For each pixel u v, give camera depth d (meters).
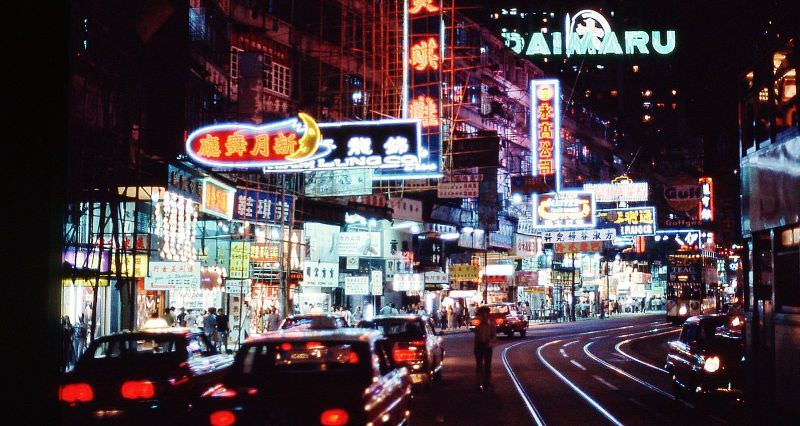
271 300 36.84
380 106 37.62
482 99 63.38
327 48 41.44
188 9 25.52
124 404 10.95
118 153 20.97
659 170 107.06
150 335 12.34
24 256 3.22
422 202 49.38
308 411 7.55
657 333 53.03
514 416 14.67
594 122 98.19
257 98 33.22
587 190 46.22
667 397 17.64
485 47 63.94
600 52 50.75
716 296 58.84
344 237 40.34
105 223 19.34
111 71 21.77
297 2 40.09
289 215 31.83
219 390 7.98
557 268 81.88
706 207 42.06
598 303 100.31
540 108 44.59
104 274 20.75
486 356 19.11
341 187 30.89
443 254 59.53
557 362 29.12
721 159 38.09
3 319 3.18
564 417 14.47
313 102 37.88
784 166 11.47
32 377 3.20
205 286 27.77
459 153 34.69
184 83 25.14
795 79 11.02
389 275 50.34
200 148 25.27
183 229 26.11
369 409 7.65
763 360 12.55
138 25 22.92
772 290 12.06
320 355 9.61
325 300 42.28
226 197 29.59
